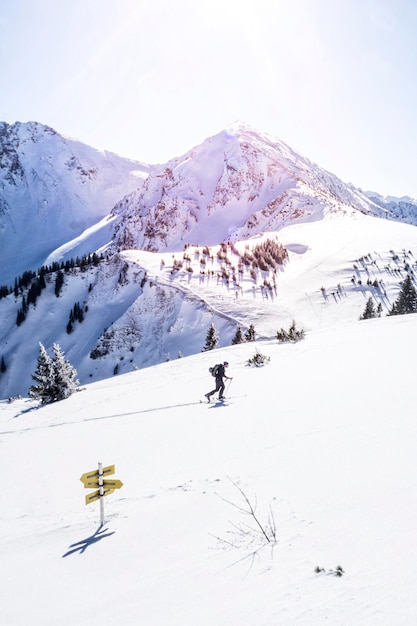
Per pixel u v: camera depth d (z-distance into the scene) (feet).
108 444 37.19
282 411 35.42
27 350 318.86
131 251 417.28
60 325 336.70
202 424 37.22
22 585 15.21
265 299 293.64
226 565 13.92
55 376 86.53
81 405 67.31
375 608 10.38
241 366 68.44
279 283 324.60
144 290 327.88
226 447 28.84
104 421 48.52
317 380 44.50
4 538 20.48
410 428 24.34
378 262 329.31
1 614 13.38
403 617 9.88
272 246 401.90
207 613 11.43
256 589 12.15
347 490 17.90
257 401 41.70
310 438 26.45
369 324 86.17
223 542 15.69
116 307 330.13
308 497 18.04
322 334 84.99
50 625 12.30
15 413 78.95
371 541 13.53
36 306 356.38
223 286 321.11
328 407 33.12
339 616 10.30
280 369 56.75
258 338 228.02
